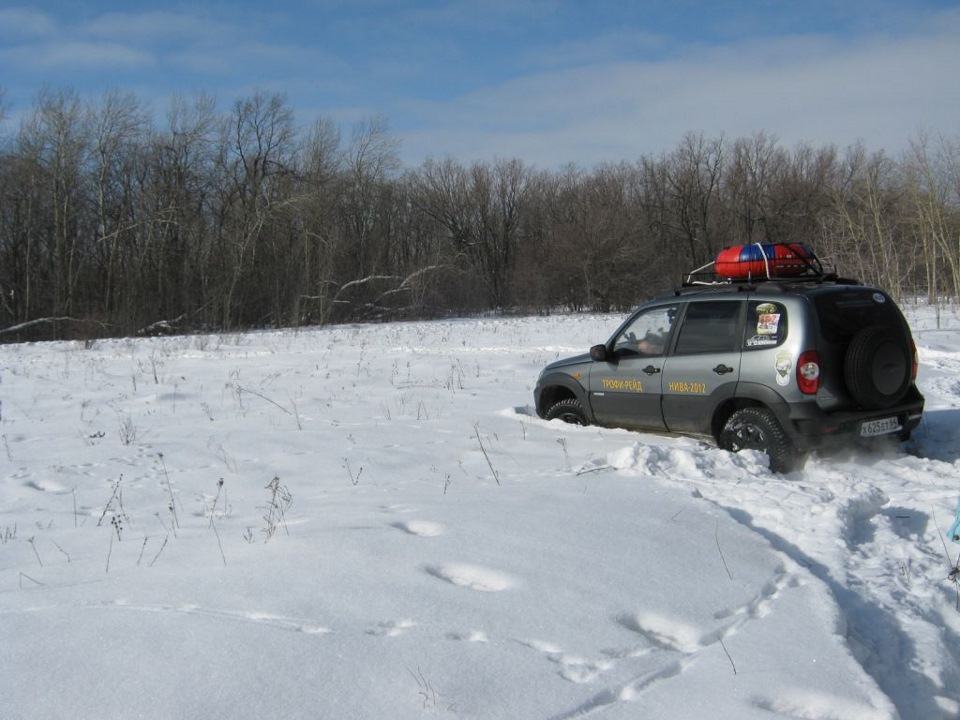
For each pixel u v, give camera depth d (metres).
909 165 30.23
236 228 42.78
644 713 3.10
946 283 29.48
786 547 4.95
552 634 3.67
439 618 3.81
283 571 4.41
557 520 5.18
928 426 8.55
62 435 10.41
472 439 8.81
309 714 3.07
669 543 4.77
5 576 4.88
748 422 7.18
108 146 42.75
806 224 54.53
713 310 7.66
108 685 3.29
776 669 3.35
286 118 50.56
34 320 37.06
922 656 3.62
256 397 13.06
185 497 7.09
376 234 53.56
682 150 60.16
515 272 52.09
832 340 6.96
